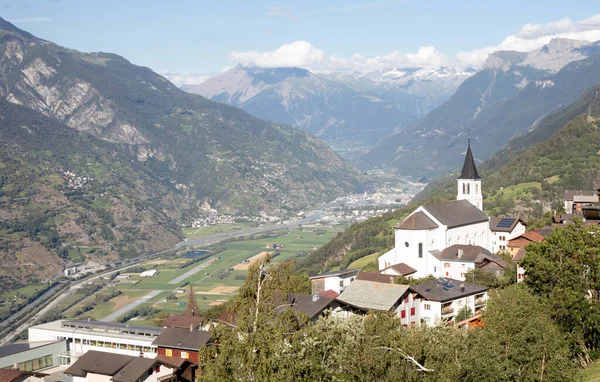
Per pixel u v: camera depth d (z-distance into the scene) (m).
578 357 94.00
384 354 77.69
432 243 182.12
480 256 169.75
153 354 134.88
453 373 74.38
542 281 100.50
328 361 78.81
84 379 112.75
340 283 160.88
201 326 122.62
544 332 78.81
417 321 124.06
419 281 156.38
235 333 77.56
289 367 74.56
